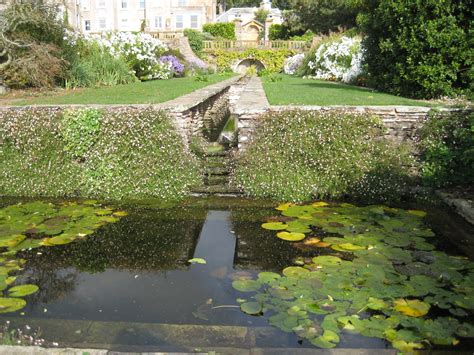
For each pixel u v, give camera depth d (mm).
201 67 22141
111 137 5016
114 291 2875
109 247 3602
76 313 2592
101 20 35875
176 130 5246
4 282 2945
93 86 10469
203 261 3330
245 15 43906
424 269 3086
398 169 4848
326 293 2754
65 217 4258
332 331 2355
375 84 8367
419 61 6398
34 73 9039
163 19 35750
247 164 4988
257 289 2855
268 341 2299
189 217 4348
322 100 6254
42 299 2764
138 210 4539
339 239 3654
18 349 2154
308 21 29688
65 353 2137
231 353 2195
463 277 2984
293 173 4855
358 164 4793
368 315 2529
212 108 9859
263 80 14336
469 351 2217
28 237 3752
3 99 7457
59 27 10141
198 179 5117
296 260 3309
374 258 3264
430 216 4320
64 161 5098
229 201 4820
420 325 2422
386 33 7469
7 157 5109
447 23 6172
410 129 5195
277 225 4035
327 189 4793
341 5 27141
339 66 13516
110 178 4941
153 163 4945
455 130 4922
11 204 4688
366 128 5039
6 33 9031
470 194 4652
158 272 3170
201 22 35812
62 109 5324
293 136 4926
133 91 8680
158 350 2227
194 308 2645
